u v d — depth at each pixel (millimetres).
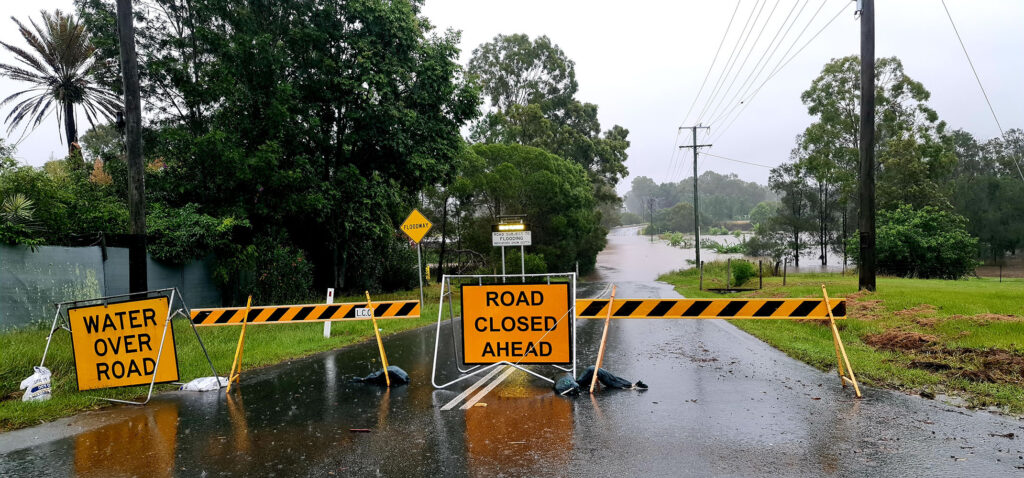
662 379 7965
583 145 54875
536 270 28844
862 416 5910
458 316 17828
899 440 5109
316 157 20109
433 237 35469
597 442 5223
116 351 7625
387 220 22891
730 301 7719
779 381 7695
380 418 6215
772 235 59906
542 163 35656
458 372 8812
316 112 20656
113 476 4633
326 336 12859
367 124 20203
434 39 22453
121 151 26625
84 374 7602
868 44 15750
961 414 5898
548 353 7977
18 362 8586
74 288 13031
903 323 11102
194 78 19703
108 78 23062
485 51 55125
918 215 28969
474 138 46062
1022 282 24719
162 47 19844
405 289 28672
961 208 57594
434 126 21875
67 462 4996
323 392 7570
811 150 48906
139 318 7668
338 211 20734
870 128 15812
